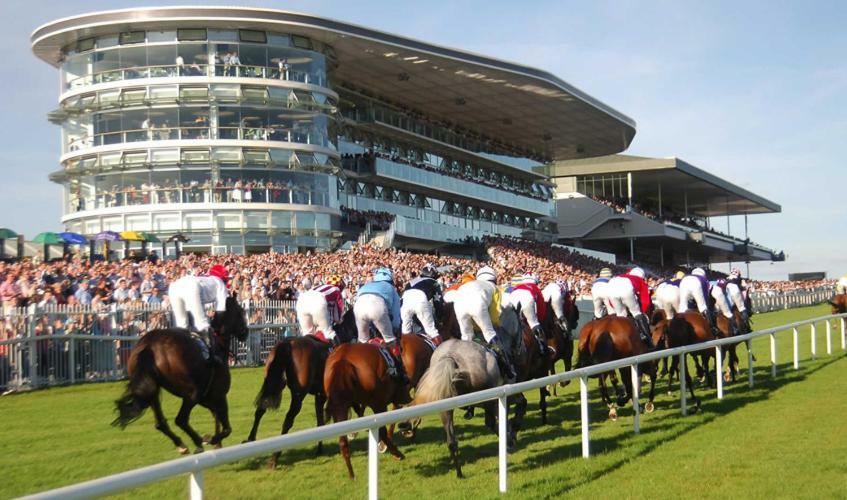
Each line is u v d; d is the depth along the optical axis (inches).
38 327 609.9
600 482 299.7
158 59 1445.6
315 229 1488.7
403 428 393.4
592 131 2463.1
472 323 360.2
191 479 183.9
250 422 455.2
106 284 764.0
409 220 1879.9
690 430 402.6
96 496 158.1
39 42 1496.1
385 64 1777.8
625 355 435.2
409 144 2075.5
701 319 527.5
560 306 555.2
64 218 1472.7
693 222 3265.3
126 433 422.9
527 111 2225.6
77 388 605.9
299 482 300.8
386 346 355.6
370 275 1053.8
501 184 2434.8
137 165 1409.9
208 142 1416.1
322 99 1552.7
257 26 1475.1
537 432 415.2
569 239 2812.5
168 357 326.0
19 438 406.6
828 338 764.6
